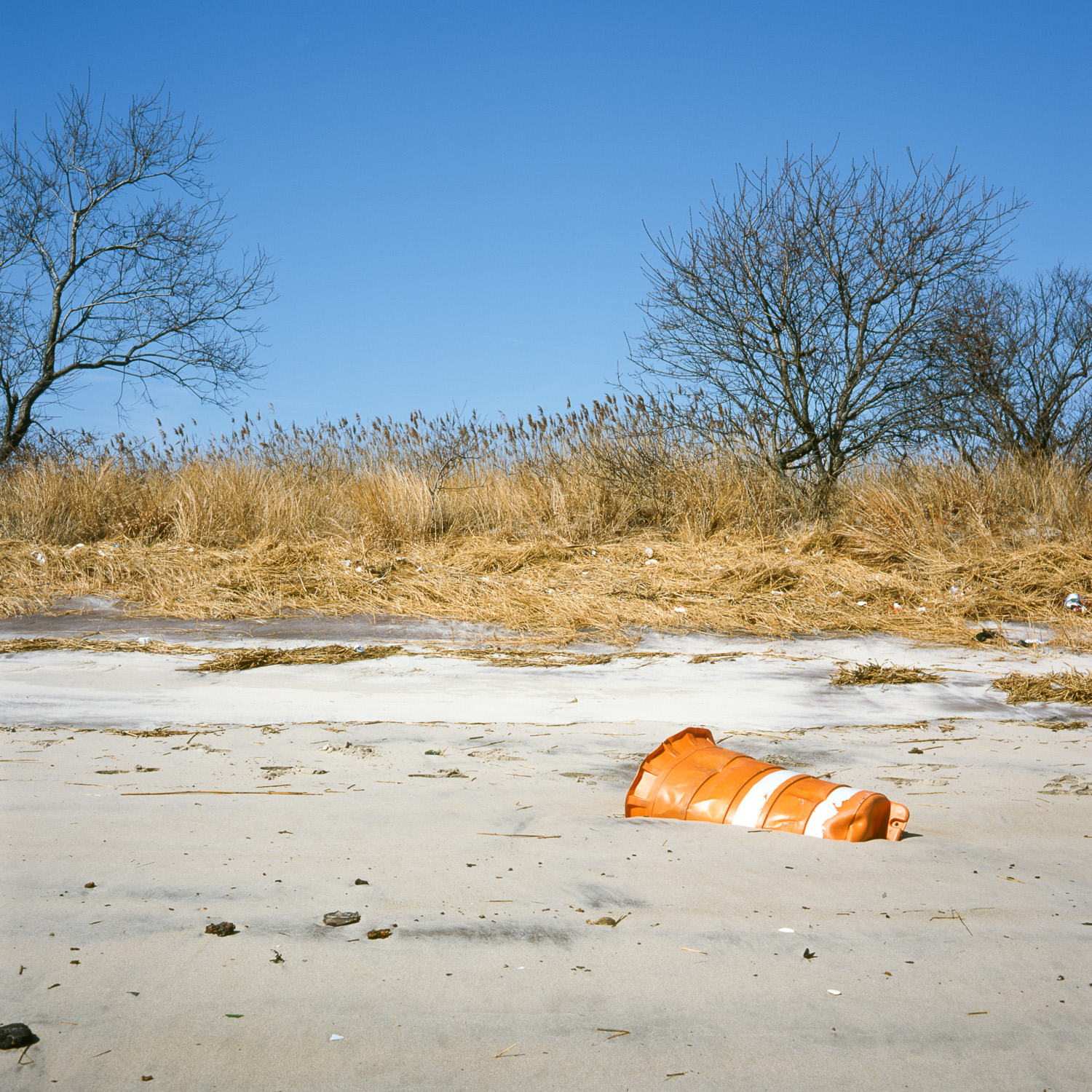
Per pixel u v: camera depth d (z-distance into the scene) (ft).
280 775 15.01
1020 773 15.84
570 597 31.60
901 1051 7.25
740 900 10.11
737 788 13.16
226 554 36.01
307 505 41.27
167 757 16.12
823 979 8.36
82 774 14.79
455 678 24.04
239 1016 7.54
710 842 11.97
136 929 8.96
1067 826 13.06
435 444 47.14
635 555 36.76
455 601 31.55
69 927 8.98
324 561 35.24
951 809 13.78
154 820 12.41
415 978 8.22
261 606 31.19
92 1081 6.68
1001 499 40.32
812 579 33.12
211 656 25.91
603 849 11.66
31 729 18.28
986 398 47.34
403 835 12.04
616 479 42.06
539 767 15.97
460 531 40.70
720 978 8.36
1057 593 32.14
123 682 23.02
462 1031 7.41
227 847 11.38
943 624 29.66
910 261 41.39
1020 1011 7.86
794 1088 6.76
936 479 41.01
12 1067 6.81
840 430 42.80
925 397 42.45
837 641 28.22
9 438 58.13
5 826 11.98
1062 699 22.07
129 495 41.32
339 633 28.73
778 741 18.19
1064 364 52.34
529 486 42.75
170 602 31.22
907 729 19.44
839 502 41.75
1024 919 9.75
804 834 12.42
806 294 42.60
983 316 45.73
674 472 42.01
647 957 8.73
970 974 8.50
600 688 23.21
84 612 30.58
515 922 9.39
